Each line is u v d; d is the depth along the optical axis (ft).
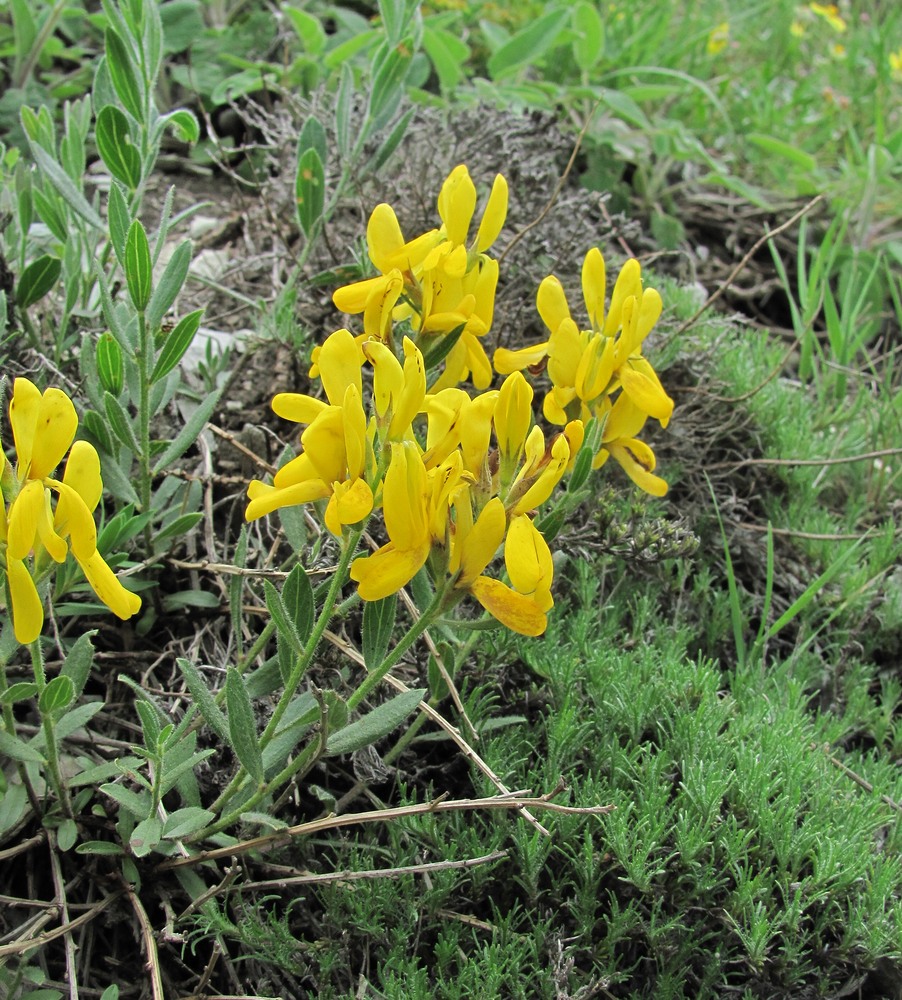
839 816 1.05
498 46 2.02
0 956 0.90
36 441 0.82
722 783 1.01
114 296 1.26
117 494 1.07
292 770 0.92
